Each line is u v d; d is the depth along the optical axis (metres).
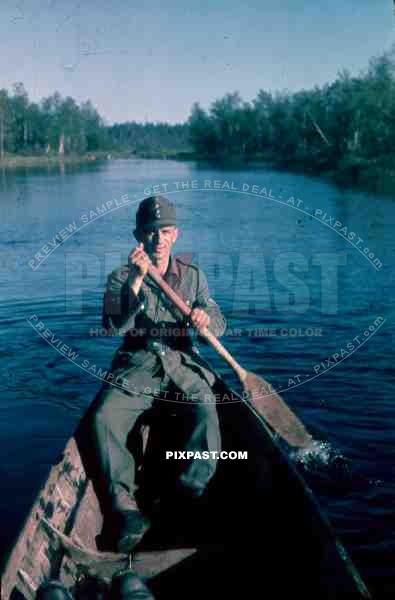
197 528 3.14
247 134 64.50
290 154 51.81
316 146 42.69
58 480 2.96
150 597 2.49
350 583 2.29
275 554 2.90
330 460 4.37
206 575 2.87
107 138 92.62
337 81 38.56
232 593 2.76
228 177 33.66
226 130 68.19
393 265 10.50
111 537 3.06
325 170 37.56
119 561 2.89
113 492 3.06
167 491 3.41
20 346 6.65
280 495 3.01
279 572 2.83
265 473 3.19
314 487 4.06
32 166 59.41
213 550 2.97
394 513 3.79
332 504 3.88
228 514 3.25
